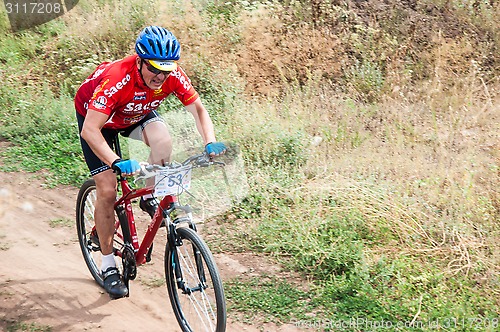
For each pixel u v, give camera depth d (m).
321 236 4.84
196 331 3.91
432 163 6.08
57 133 6.95
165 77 3.66
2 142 6.90
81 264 4.80
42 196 5.89
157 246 5.09
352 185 5.34
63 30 9.16
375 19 8.74
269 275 4.62
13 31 9.37
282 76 7.67
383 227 4.94
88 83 3.86
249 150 6.15
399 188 5.45
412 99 7.62
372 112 7.25
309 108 7.14
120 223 4.03
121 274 4.29
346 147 6.39
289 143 6.23
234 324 4.04
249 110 6.98
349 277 4.50
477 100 7.45
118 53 8.43
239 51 8.22
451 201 5.22
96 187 4.01
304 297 4.33
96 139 3.62
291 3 8.98
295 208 5.25
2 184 6.05
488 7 9.01
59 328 3.98
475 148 6.32
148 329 4.00
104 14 9.10
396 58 8.12
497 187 5.50
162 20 8.73
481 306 4.14
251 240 5.09
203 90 7.57
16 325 4.00
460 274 4.46
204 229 5.27
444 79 7.85
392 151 6.31
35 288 4.41
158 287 4.50
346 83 7.86
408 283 4.34
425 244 4.81
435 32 8.55
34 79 8.16
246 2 9.01
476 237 4.88
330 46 8.27
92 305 4.25
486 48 8.27
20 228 5.33
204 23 8.62
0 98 7.62
